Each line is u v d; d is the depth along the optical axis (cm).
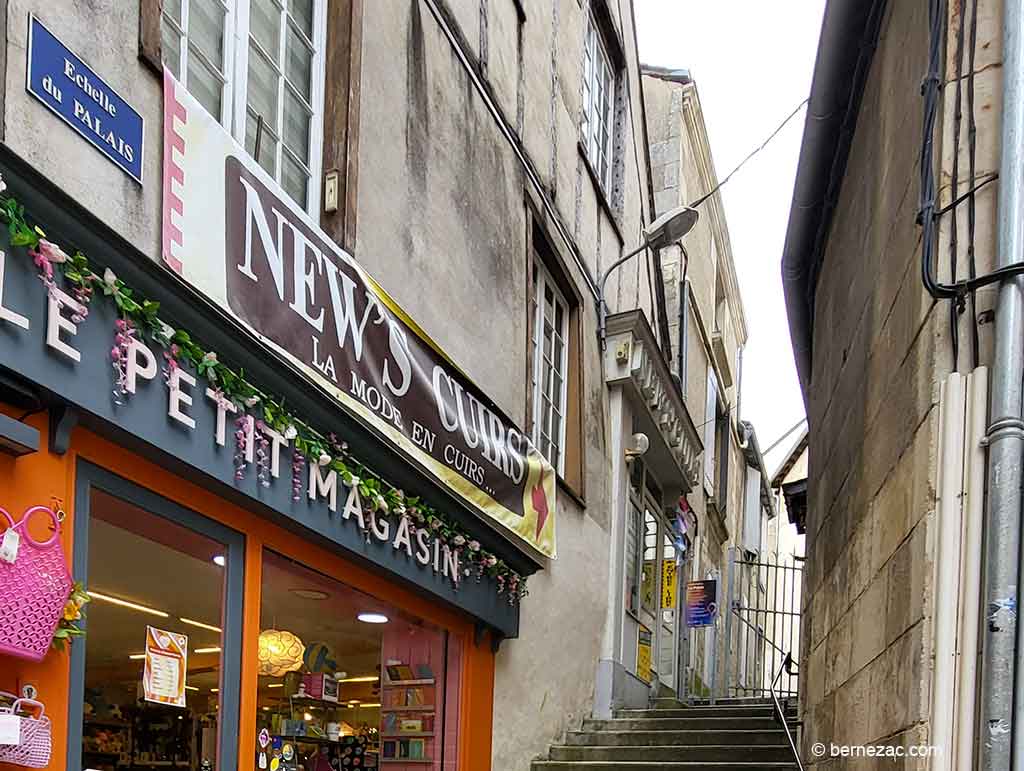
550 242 726
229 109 388
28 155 266
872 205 347
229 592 359
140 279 296
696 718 731
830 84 388
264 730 390
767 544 2311
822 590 457
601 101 948
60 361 266
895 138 306
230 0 394
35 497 266
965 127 235
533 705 651
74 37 286
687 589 1083
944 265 233
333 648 459
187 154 327
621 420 865
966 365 228
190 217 324
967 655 211
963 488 219
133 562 329
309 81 450
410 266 502
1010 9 225
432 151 538
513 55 685
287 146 429
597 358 838
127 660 327
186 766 338
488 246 612
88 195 287
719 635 1398
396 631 502
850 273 401
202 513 343
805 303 568
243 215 352
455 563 514
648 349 887
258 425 355
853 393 371
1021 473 208
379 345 443
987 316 225
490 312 609
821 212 475
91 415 278
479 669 570
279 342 365
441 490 491
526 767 634
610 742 699
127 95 307
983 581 213
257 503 358
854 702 333
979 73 235
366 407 426
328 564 420
